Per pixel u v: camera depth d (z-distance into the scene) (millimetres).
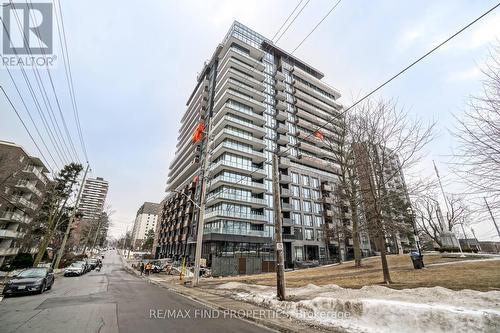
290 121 60406
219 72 60750
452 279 10266
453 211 31438
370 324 6883
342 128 19109
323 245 52250
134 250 122625
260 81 60625
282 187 53031
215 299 12438
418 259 15125
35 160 47906
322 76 75375
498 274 10188
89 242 79125
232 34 58094
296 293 11516
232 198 44250
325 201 53156
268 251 45125
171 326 7105
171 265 39094
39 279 13445
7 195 36719
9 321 7359
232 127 50562
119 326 6871
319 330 6926
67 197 34375
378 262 22609
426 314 6141
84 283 19266
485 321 5395
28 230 40188
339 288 11133
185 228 53875
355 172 19141
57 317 7871
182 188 62219
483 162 8250
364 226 19094
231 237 41438
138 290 15875
